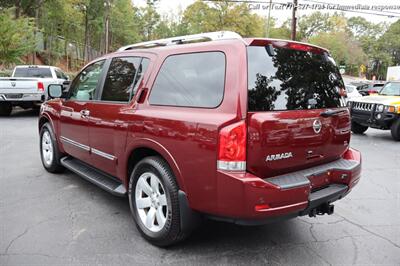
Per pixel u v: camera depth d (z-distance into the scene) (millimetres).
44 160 5996
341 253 3506
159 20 63125
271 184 2875
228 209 2910
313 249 3570
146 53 3920
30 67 14258
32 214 4203
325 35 85438
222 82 3018
